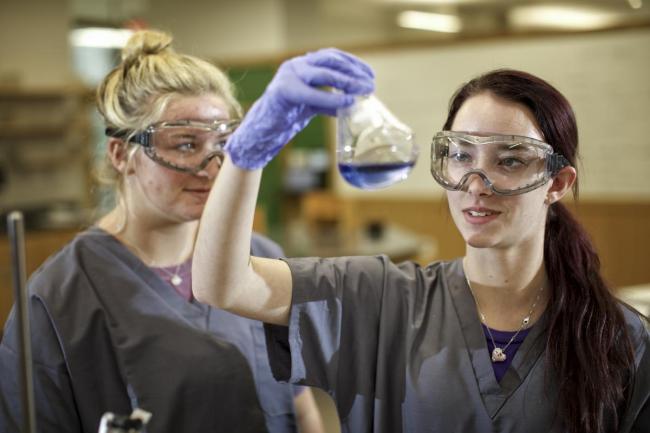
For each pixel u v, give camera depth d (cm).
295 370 136
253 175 117
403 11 644
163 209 154
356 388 138
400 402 134
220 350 157
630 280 555
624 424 133
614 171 554
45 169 688
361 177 119
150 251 163
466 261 143
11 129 662
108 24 718
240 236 121
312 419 176
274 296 133
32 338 149
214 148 151
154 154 150
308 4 688
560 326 131
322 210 599
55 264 159
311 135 792
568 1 559
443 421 129
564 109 128
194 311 160
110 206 186
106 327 153
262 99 112
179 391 151
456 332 135
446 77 610
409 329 137
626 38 535
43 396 147
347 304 139
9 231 88
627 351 133
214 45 736
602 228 562
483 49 591
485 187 120
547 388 129
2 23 693
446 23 625
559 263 135
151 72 154
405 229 641
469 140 121
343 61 113
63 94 678
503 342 133
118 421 98
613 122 549
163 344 154
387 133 118
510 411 128
